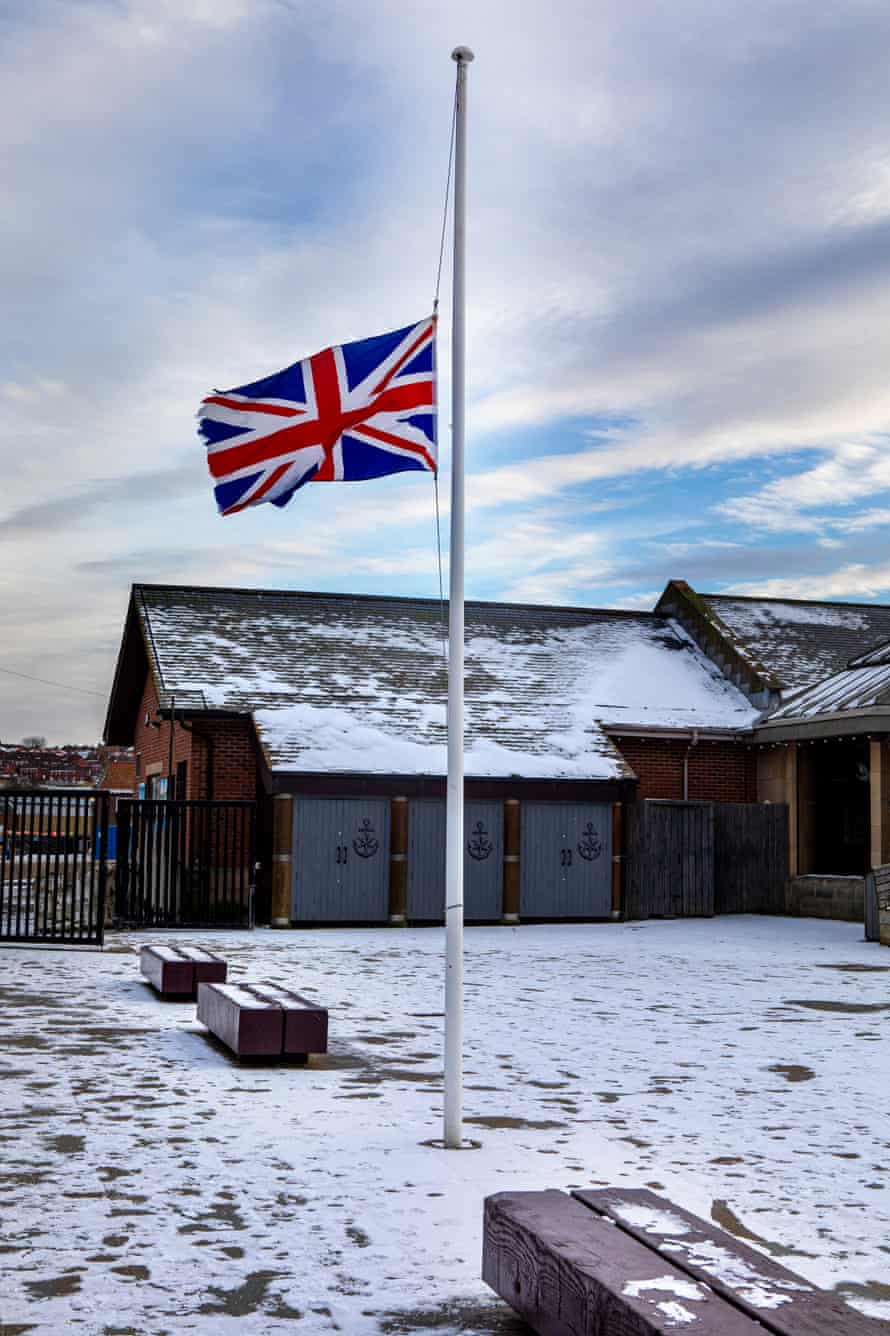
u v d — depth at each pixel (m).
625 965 15.88
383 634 27.48
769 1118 7.22
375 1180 5.64
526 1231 3.92
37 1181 5.53
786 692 26.28
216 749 23.31
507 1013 11.36
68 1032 9.75
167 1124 6.69
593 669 27.66
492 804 23.02
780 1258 4.77
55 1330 3.90
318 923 21.80
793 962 16.44
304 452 8.18
